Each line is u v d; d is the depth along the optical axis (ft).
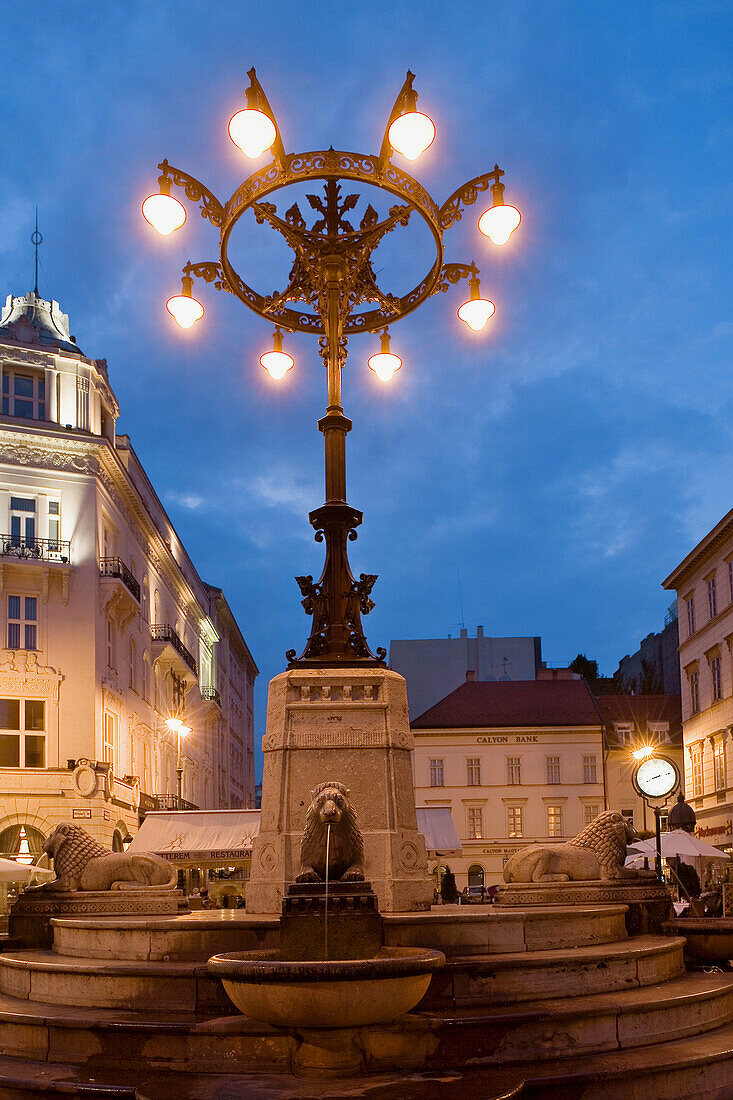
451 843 83.82
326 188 36.65
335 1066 19.48
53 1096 19.04
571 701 190.70
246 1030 20.52
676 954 28.12
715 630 132.36
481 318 38.83
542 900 32.68
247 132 30.81
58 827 33.53
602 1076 19.27
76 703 109.81
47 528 112.37
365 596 34.27
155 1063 20.67
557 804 182.70
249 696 290.35
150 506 150.92
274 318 38.63
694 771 141.79
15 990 26.81
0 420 109.81
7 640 108.27
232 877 123.75
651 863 84.74
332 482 34.86
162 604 157.28
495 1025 20.66
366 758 31.48
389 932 25.08
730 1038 22.76
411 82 30.73
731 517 121.90
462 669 225.35
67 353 117.70
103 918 30.50
